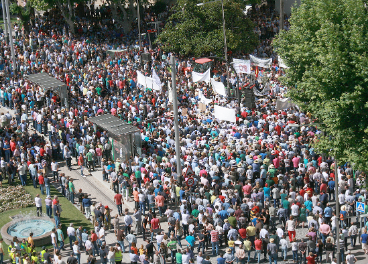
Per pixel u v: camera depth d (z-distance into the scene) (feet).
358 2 85.10
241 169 106.01
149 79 149.79
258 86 159.43
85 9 234.17
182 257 83.35
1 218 103.60
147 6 253.03
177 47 197.36
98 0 276.62
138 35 217.36
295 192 100.12
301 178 106.22
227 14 198.29
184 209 94.99
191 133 126.82
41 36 194.29
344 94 79.61
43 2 203.92
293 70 116.57
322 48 87.15
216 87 144.56
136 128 119.03
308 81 94.58
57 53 180.96
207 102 144.87
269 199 101.45
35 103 149.07
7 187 115.34
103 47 196.13
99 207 98.78
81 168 121.90
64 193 112.98
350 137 82.12
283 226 96.43
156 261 84.94
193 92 157.48
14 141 122.62
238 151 112.68
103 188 117.08
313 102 100.68
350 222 96.53
